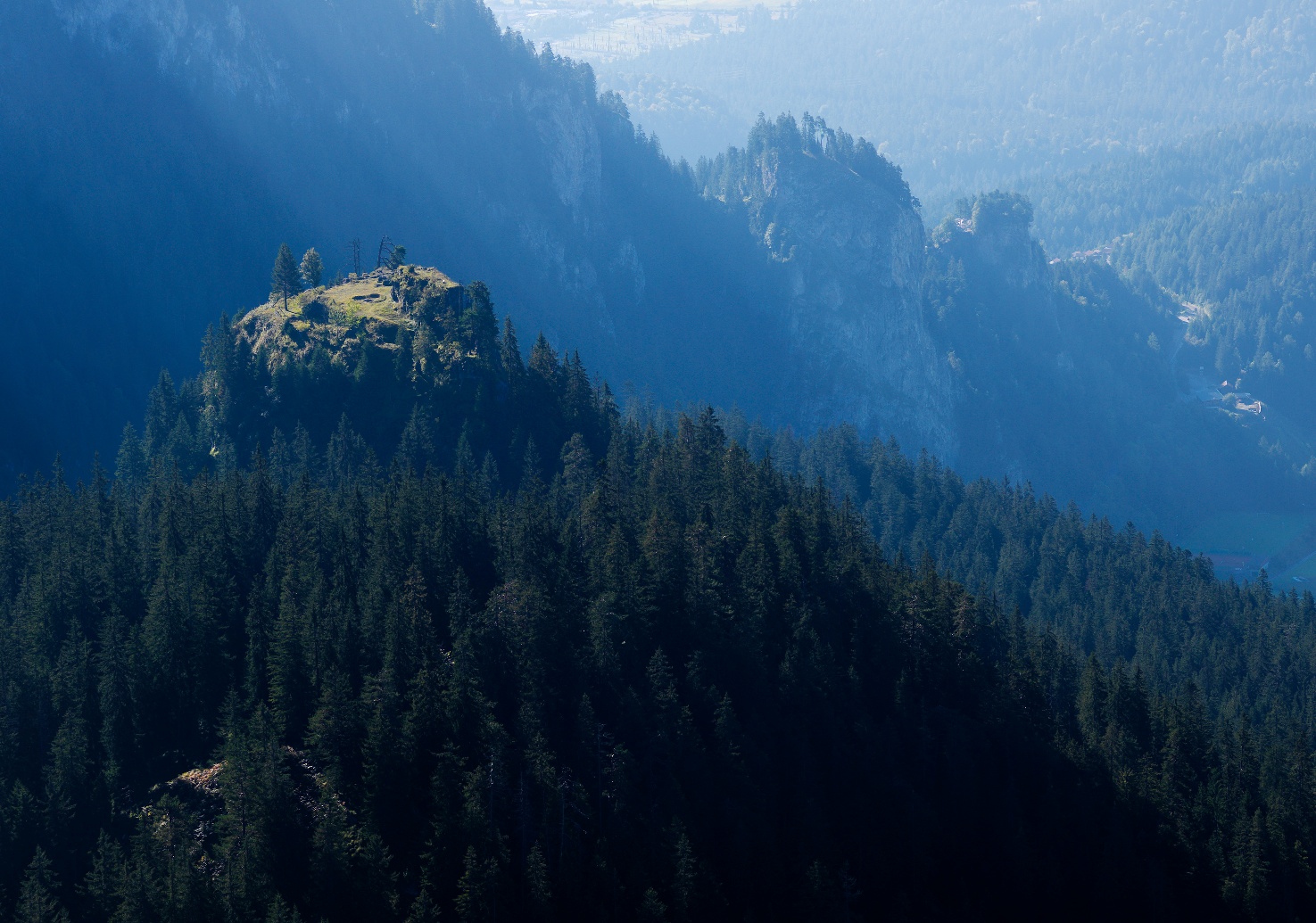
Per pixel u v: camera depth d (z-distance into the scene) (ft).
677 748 333.01
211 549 378.12
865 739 366.02
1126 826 381.81
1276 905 369.30
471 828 294.46
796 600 399.85
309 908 282.97
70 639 352.08
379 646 335.88
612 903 303.07
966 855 364.58
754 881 322.14
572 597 363.56
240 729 316.19
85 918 287.69
